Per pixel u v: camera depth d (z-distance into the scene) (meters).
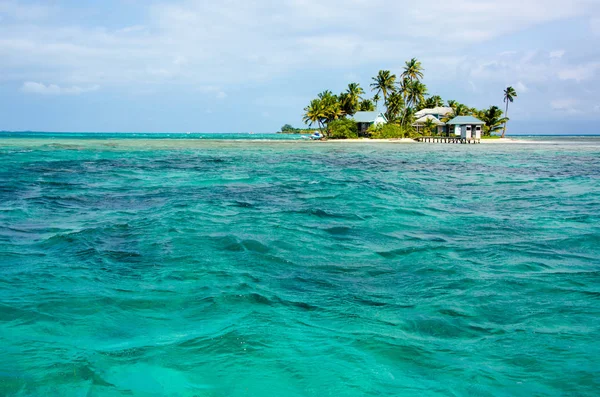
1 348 5.12
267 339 5.44
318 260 8.95
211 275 7.80
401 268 8.49
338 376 4.68
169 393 4.36
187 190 19.78
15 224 11.91
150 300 6.61
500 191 20.58
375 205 16.25
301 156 47.50
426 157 46.72
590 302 6.73
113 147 63.06
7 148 53.94
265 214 14.10
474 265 8.70
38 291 6.89
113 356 5.01
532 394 4.37
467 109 107.56
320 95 97.44
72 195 17.58
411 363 4.94
